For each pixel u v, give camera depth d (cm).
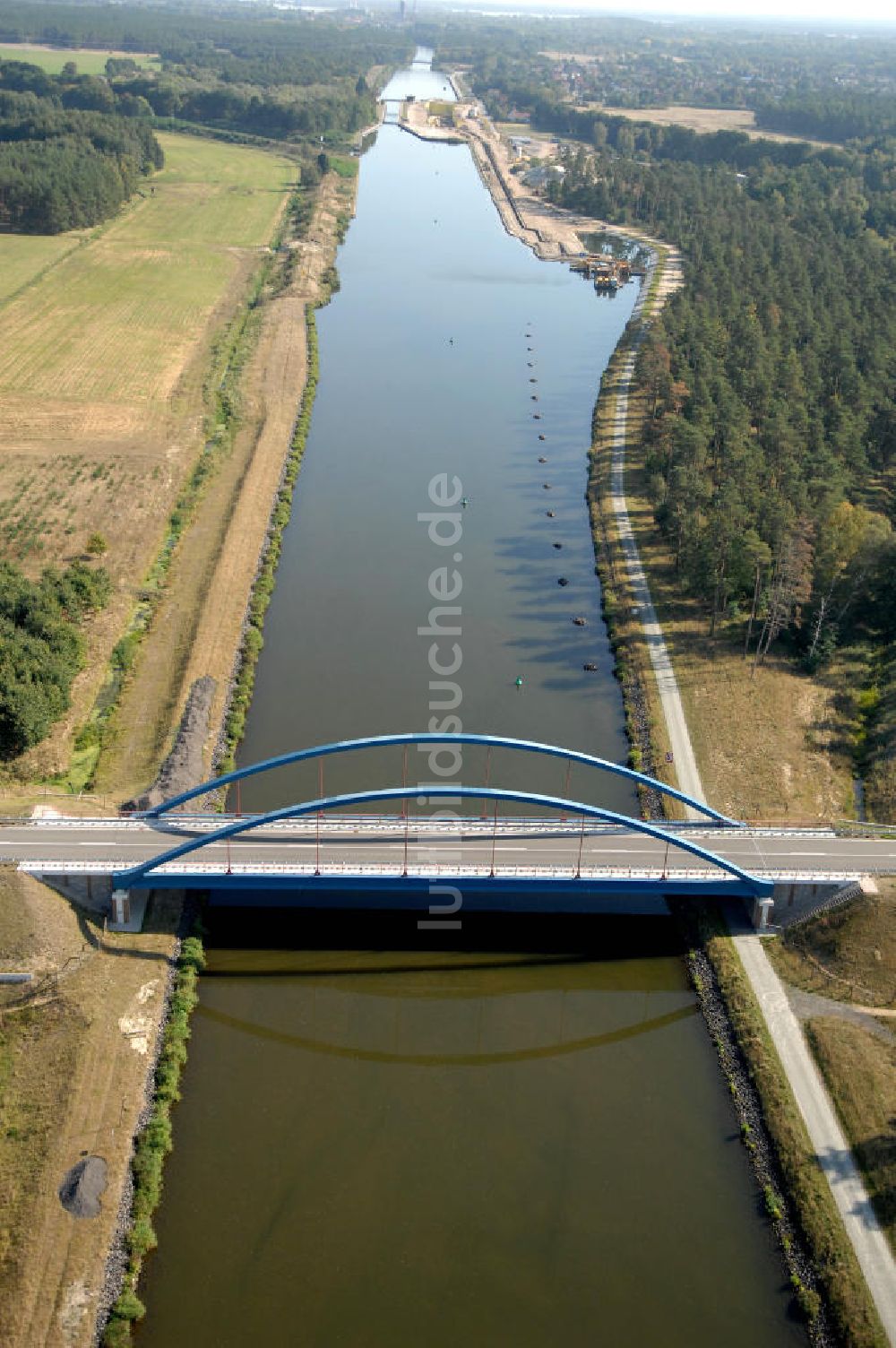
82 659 14638
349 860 11144
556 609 17038
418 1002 10688
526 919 11625
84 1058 9419
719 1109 9644
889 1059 9744
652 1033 10406
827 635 15338
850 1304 7962
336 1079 9869
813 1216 8550
